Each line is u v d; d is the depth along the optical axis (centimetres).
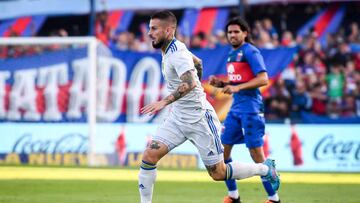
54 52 5666
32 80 5641
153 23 2334
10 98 5622
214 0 7019
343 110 6206
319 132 5031
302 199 3189
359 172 4778
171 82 2381
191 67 2278
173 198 3194
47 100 5622
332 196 3322
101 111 5597
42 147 5303
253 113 2912
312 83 6241
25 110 5609
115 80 5638
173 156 5094
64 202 2988
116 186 3700
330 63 6406
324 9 6988
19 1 7206
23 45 5662
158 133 2425
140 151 5191
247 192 3441
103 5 7081
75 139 5288
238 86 2811
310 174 4572
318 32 6944
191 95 2383
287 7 7012
